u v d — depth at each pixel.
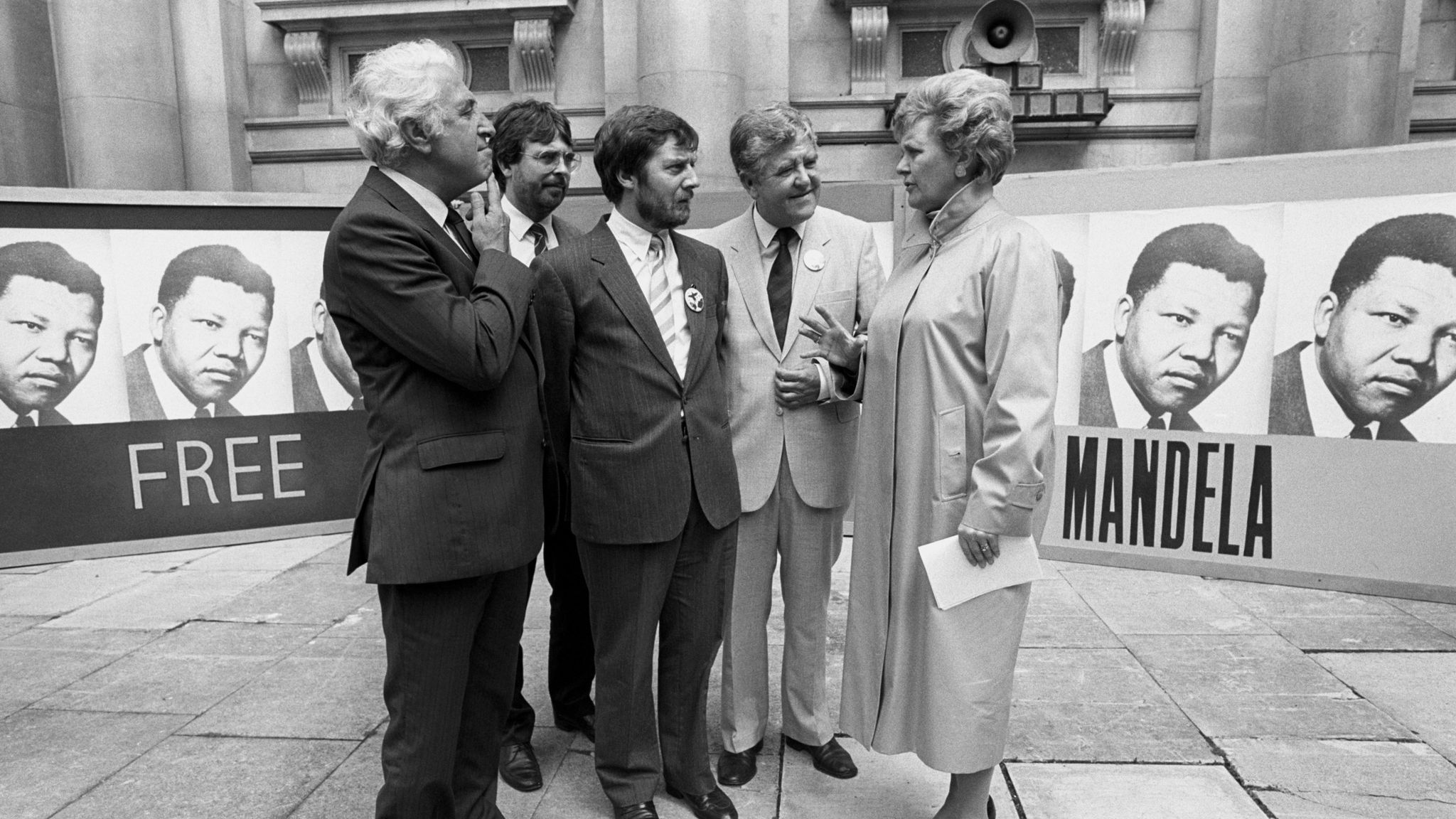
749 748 2.40
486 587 1.79
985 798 1.99
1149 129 6.02
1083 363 4.18
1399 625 3.36
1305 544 3.80
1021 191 4.25
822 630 2.41
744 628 2.35
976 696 1.86
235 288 4.60
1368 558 3.70
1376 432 3.67
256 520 4.69
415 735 1.75
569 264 2.03
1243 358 3.88
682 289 2.12
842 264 2.37
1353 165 3.65
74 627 3.49
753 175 2.19
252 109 6.60
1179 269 3.98
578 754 2.53
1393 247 3.60
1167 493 4.04
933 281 1.90
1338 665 3.00
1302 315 3.77
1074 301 4.19
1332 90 5.22
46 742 2.58
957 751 1.86
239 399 4.63
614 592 2.06
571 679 2.62
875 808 2.23
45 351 4.30
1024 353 1.75
